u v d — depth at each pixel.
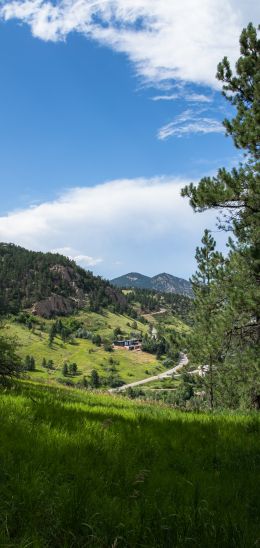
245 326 21.69
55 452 5.25
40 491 4.02
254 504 4.52
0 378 14.71
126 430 7.21
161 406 17.22
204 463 6.09
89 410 9.44
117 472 5.05
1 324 16.12
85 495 4.08
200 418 9.90
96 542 3.34
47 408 8.27
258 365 22.11
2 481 4.28
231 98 17.64
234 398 26.25
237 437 7.69
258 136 15.58
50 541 3.37
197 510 3.93
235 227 17.52
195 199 16.67
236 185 15.71
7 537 3.21
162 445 6.70
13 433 5.83
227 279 22.67
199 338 26.39
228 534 3.53
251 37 16.59
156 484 4.81
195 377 28.94
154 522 3.68
